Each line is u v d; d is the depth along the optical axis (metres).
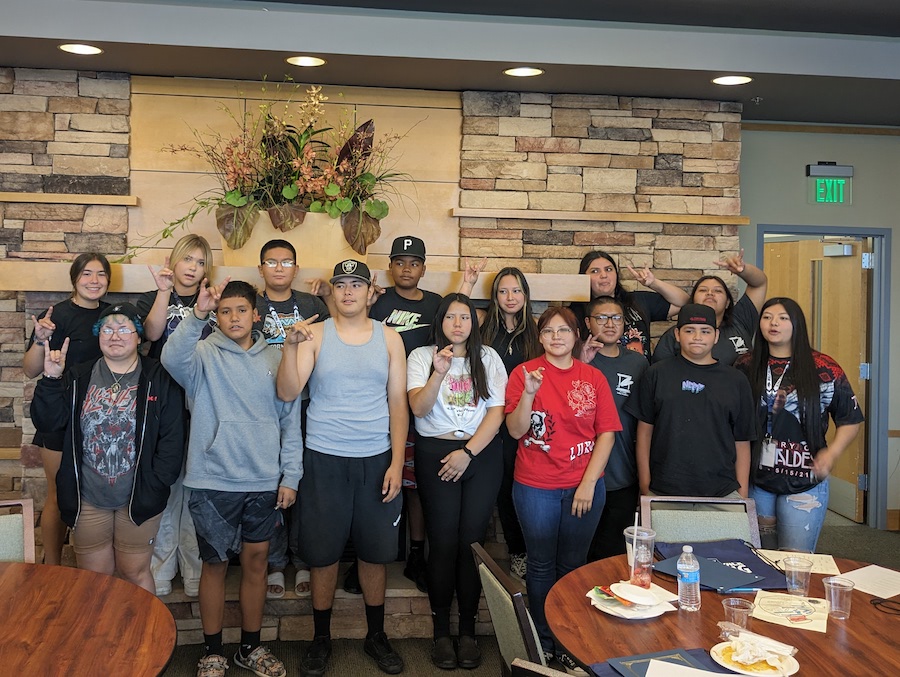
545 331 3.13
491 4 3.78
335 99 4.32
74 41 3.62
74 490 2.86
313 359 3.09
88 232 4.14
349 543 3.67
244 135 4.02
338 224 3.75
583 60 3.90
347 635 3.44
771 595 2.14
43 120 4.10
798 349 3.18
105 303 3.49
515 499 3.16
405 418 3.19
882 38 4.16
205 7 3.69
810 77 4.10
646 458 3.31
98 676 1.62
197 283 3.43
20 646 1.75
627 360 3.49
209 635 3.02
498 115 4.41
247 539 3.00
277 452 3.03
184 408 3.14
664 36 3.95
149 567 3.00
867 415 5.46
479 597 3.25
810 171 5.19
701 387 3.17
